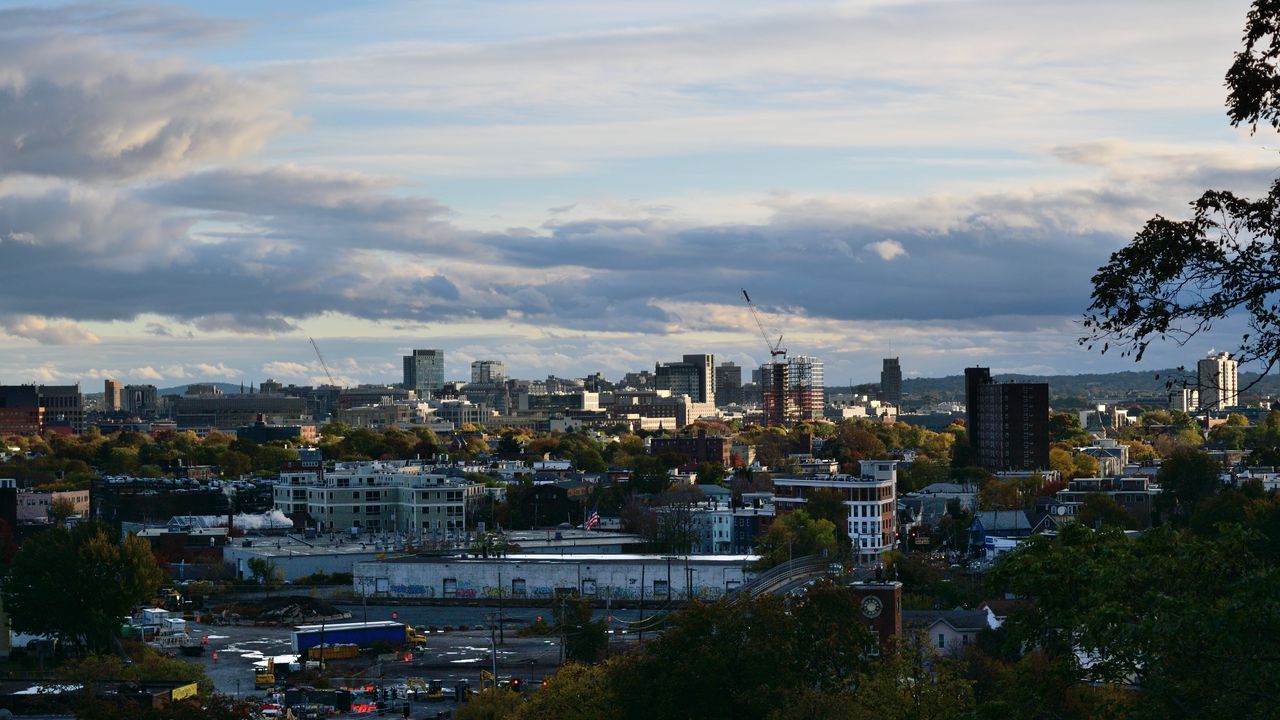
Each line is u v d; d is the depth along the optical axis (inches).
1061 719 3154.5
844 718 5177.2
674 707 5654.5
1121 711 2925.7
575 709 6038.4
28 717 6550.2
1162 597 2765.7
